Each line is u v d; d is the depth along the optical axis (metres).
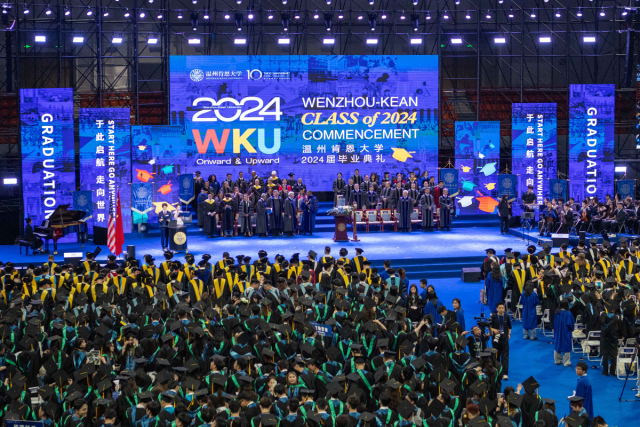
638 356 12.97
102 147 26.69
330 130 29.69
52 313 13.57
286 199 26.64
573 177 29.19
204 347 11.76
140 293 14.16
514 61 32.84
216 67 29.14
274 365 10.41
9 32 28.41
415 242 25.41
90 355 11.06
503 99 32.94
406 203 27.86
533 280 17.06
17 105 27.89
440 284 21.34
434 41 32.56
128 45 31.73
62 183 26.33
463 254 23.05
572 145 29.08
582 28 32.38
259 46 32.03
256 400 9.25
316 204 27.14
